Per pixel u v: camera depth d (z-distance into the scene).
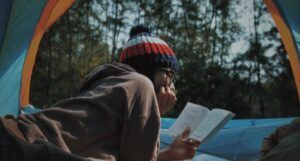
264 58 21.09
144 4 22.53
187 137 1.95
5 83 4.16
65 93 21.56
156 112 1.49
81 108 1.44
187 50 21.50
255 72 21.12
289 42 4.52
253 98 21.09
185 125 1.96
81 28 22.22
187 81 20.17
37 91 20.70
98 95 1.46
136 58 1.70
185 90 20.02
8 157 1.16
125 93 1.46
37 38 4.30
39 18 4.07
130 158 1.46
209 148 4.10
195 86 20.08
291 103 20.61
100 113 1.44
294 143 1.44
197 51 21.53
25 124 1.36
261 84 20.95
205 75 20.42
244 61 21.30
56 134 1.36
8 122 1.34
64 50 21.80
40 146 1.21
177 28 22.56
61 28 21.62
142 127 1.45
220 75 20.58
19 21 3.92
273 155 1.45
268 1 4.46
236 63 21.31
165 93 1.70
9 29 3.87
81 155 1.39
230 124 4.75
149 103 1.49
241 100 20.66
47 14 4.18
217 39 22.06
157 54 1.69
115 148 1.45
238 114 20.64
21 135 1.32
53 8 4.18
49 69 21.12
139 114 1.46
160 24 22.62
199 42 22.20
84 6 22.12
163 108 1.72
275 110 20.95
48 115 1.41
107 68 1.60
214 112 1.96
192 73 20.41
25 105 4.60
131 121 1.45
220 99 20.25
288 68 20.67
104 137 1.43
